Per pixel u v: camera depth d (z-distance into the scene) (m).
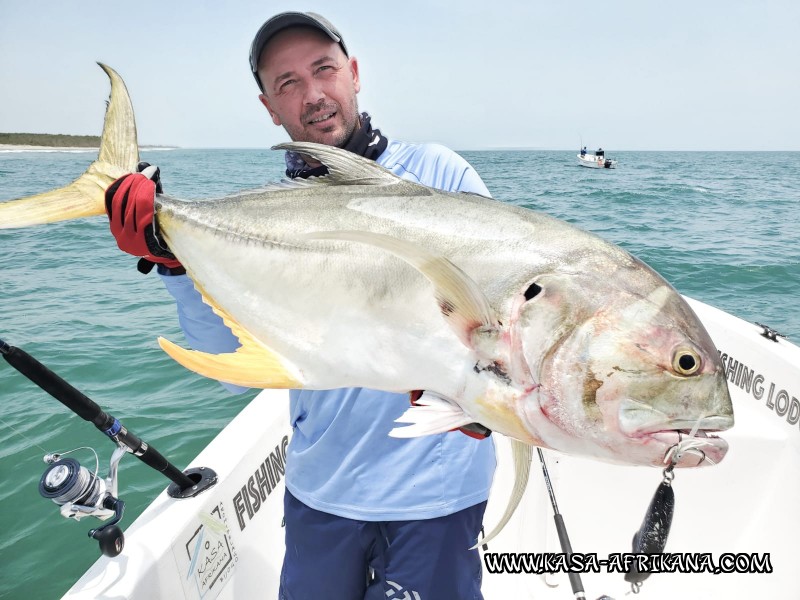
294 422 2.16
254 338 1.66
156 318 7.73
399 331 1.49
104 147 1.78
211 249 1.69
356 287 1.54
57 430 5.02
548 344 1.36
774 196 26.73
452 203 1.55
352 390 1.96
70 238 14.34
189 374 5.96
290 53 2.01
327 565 2.06
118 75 1.78
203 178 40.66
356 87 2.26
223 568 2.51
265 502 2.89
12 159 64.25
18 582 3.52
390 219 1.56
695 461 1.31
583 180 39.59
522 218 1.51
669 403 1.31
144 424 5.03
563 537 2.85
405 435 1.44
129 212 1.68
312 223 1.61
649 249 12.34
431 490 1.93
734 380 3.55
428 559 1.94
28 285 9.70
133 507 4.05
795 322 7.91
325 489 2.01
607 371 1.33
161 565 2.20
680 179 42.09
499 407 1.41
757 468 3.03
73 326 7.42
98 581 2.08
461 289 1.34
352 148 2.13
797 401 3.00
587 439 1.36
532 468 3.36
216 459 2.75
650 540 1.44
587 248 1.43
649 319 1.33
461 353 1.43
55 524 3.97
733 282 9.80
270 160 99.62
